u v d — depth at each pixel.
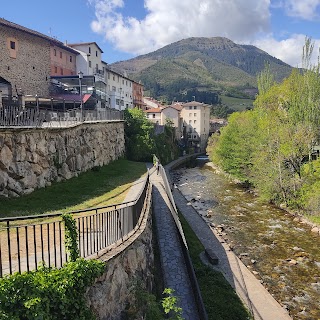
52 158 20.03
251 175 41.09
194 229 25.56
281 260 20.69
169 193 24.73
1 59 36.06
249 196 39.38
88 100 41.31
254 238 24.64
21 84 38.91
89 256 8.25
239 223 28.39
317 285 17.58
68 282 6.52
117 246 9.46
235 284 16.84
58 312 6.20
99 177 25.75
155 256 15.95
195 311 12.47
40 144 18.56
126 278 9.46
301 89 42.19
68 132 22.97
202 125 108.75
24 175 16.73
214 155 67.12
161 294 12.86
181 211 31.11
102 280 7.98
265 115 47.34
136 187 22.48
